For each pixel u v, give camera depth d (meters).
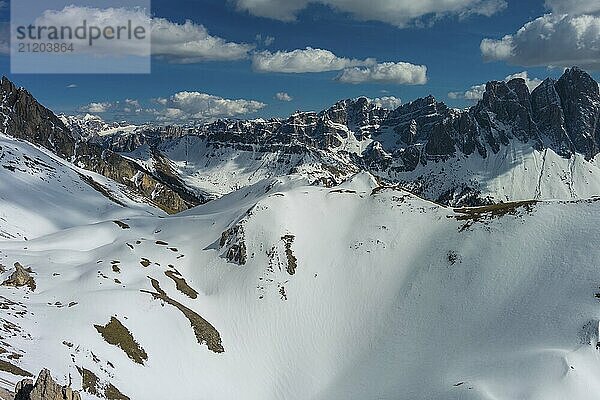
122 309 93.62
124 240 144.75
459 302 107.81
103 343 80.69
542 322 91.81
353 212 146.88
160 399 76.69
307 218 145.75
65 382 63.50
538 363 77.12
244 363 100.62
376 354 103.38
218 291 122.62
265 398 93.19
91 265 119.19
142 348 86.44
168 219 174.00
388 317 111.81
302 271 127.25
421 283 116.69
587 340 82.81
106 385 70.88
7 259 117.88
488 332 96.94
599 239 105.81
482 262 114.06
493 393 72.44
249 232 136.38
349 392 93.81
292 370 101.88
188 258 138.88
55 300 94.25
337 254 131.88
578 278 98.81
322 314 115.88
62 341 75.00
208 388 88.00
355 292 120.50
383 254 128.88
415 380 90.25
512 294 103.44
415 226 134.62
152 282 114.88
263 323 112.69
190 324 101.75
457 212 136.12
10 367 59.31
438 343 100.19
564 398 71.06
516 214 123.06
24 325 76.50
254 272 126.06
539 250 110.38
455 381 81.81
